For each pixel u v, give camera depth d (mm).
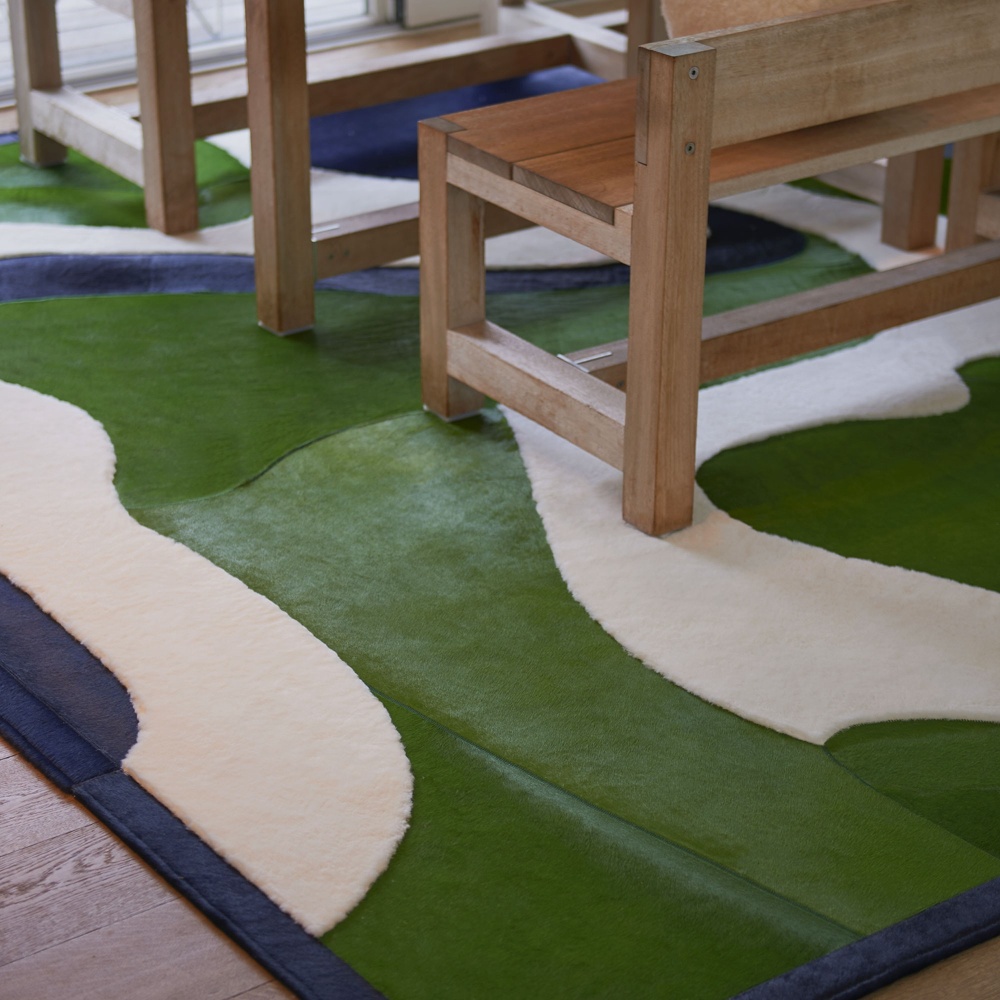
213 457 1794
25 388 1927
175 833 1208
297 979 1074
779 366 2037
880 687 1404
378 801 1246
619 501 1711
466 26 3641
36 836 1217
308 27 3482
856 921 1138
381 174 2717
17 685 1385
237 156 2771
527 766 1299
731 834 1227
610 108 1792
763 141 1639
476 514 1681
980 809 1262
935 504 1727
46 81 2670
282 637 1451
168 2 2285
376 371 2029
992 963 1104
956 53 1615
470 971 1089
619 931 1125
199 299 2229
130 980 1085
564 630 1481
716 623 1491
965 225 2289
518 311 2211
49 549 1584
